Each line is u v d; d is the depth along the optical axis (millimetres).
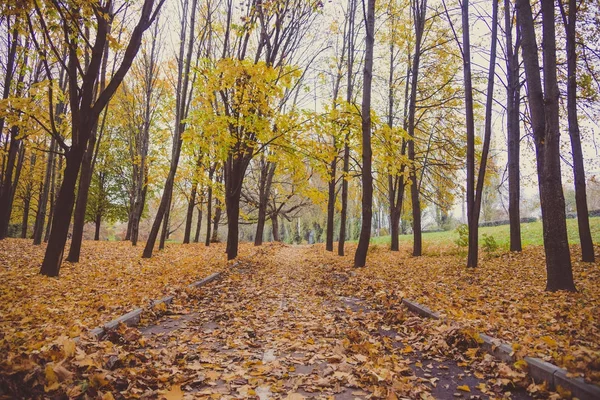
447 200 22781
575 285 7934
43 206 19234
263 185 28781
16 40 14789
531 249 14953
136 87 24750
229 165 15703
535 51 7895
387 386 3543
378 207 40094
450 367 4199
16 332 4578
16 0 7641
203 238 58281
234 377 3904
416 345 4926
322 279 11312
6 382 2801
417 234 18141
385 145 12789
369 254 20062
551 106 7402
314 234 55156
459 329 4836
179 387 3480
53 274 9422
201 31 16484
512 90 14789
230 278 11031
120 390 3367
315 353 4723
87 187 13203
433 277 10617
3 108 9016
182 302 7648
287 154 13805
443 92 19391
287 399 3357
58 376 3105
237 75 11680
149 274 11109
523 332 4758
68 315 5805
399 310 6699
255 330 5797
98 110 9633
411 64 19750
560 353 3764
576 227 20188
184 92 16609
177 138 16891
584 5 12719
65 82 18703
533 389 3355
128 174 33781
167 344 5008
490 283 9031
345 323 6234
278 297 8711
